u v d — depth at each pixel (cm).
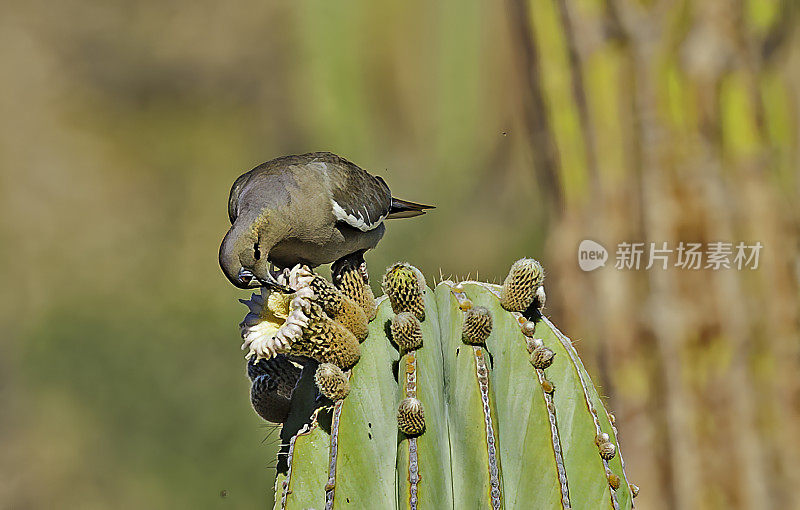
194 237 2488
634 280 1326
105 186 2625
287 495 598
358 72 2467
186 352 2069
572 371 621
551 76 1375
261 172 780
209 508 1838
